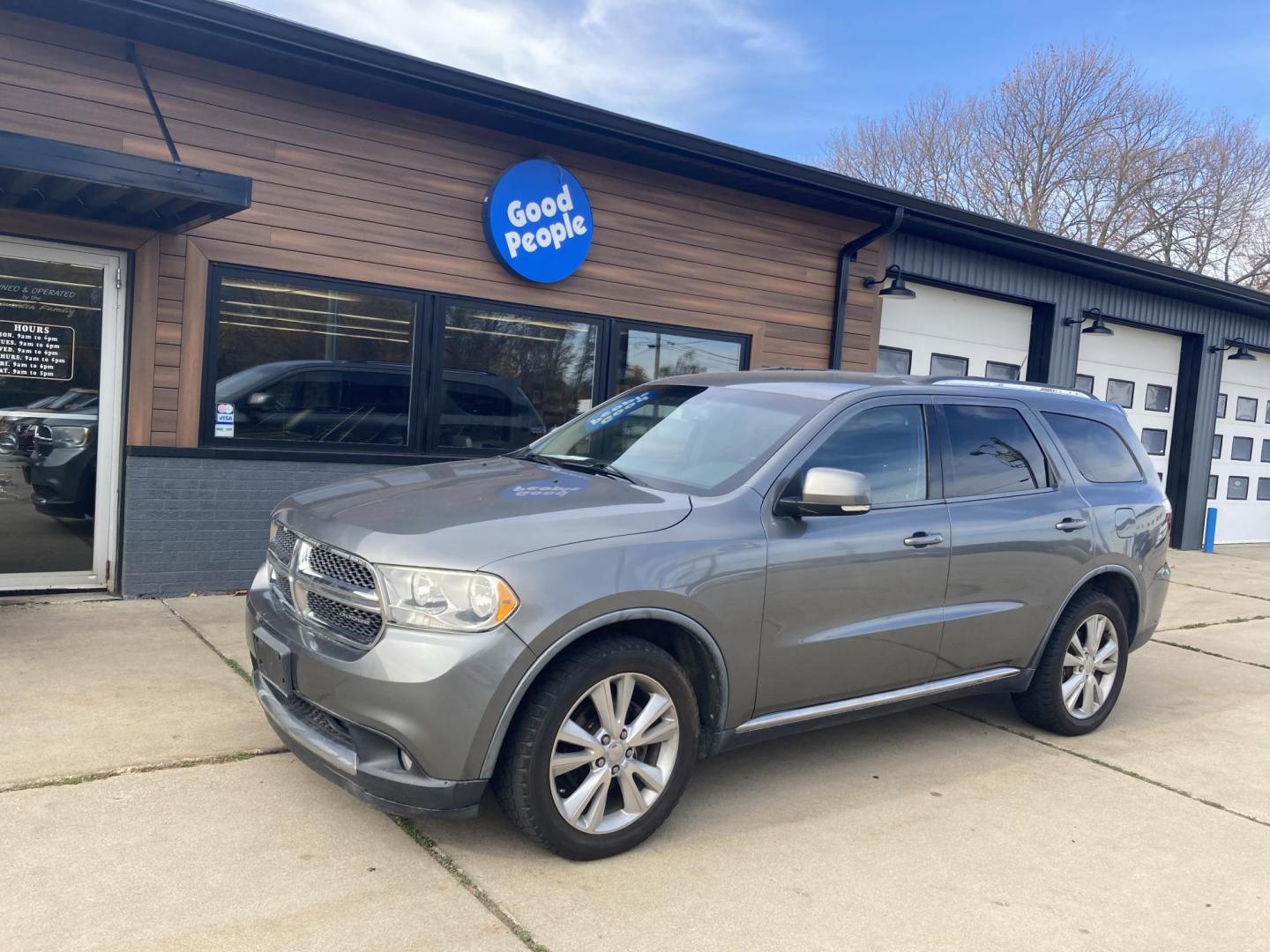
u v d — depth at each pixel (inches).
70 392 247.1
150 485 253.6
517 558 125.3
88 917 111.0
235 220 261.0
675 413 179.8
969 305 465.4
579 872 129.5
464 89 275.4
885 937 119.5
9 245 235.0
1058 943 121.1
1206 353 563.5
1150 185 1192.2
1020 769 181.3
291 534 148.7
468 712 120.6
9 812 133.8
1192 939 124.5
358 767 125.2
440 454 302.0
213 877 121.3
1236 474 609.9
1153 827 158.9
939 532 169.3
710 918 120.6
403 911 116.9
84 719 168.1
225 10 234.2
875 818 154.3
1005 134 1230.3
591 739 130.2
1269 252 1215.6
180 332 254.8
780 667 149.6
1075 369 500.1
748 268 369.1
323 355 279.7
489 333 310.5
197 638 221.0
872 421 170.1
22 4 223.6
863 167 1352.1
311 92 270.4
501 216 300.4
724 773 169.8
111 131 242.1
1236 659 283.4
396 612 123.3
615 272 335.0
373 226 283.3
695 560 138.5
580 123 300.0
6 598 244.7
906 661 166.9
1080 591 199.9
